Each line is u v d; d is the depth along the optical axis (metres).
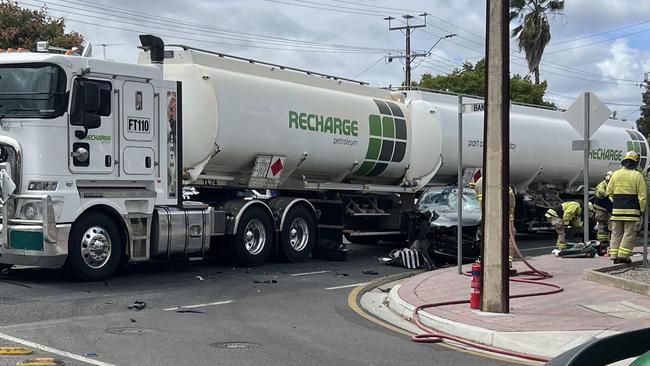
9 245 10.73
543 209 21.81
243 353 7.16
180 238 12.46
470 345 7.99
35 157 10.65
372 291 11.97
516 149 20.86
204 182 14.12
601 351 3.11
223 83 13.60
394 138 17.58
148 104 12.04
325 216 16.47
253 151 14.27
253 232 14.46
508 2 8.91
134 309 9.34
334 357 7.16
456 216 15.41
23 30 29.28
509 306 9.55
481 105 12.30
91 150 11.19
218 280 12.32
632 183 12.99
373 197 17.98
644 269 12.99
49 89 10.72
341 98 16.31
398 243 19.86
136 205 11.88
